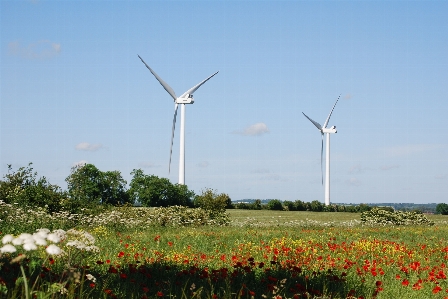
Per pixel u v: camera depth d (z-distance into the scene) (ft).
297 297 25.89
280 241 61.11
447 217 200.85
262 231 86.38
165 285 29.58
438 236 85.30
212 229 92.07
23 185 101.65
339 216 188.14
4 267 25.72
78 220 84.28
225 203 118.01
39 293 20.66
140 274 32.07
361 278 35.50
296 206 247.09
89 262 37.01
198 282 30.45
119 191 244.01
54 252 18.17
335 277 31.53
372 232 88.84
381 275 37.96
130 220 89.35
